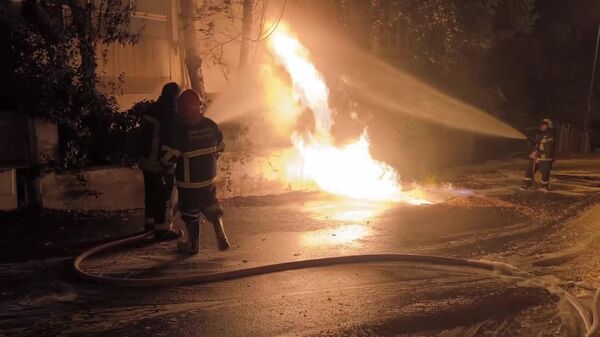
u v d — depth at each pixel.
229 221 9.24
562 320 5.44
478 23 18.81
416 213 10.41
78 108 9.37
